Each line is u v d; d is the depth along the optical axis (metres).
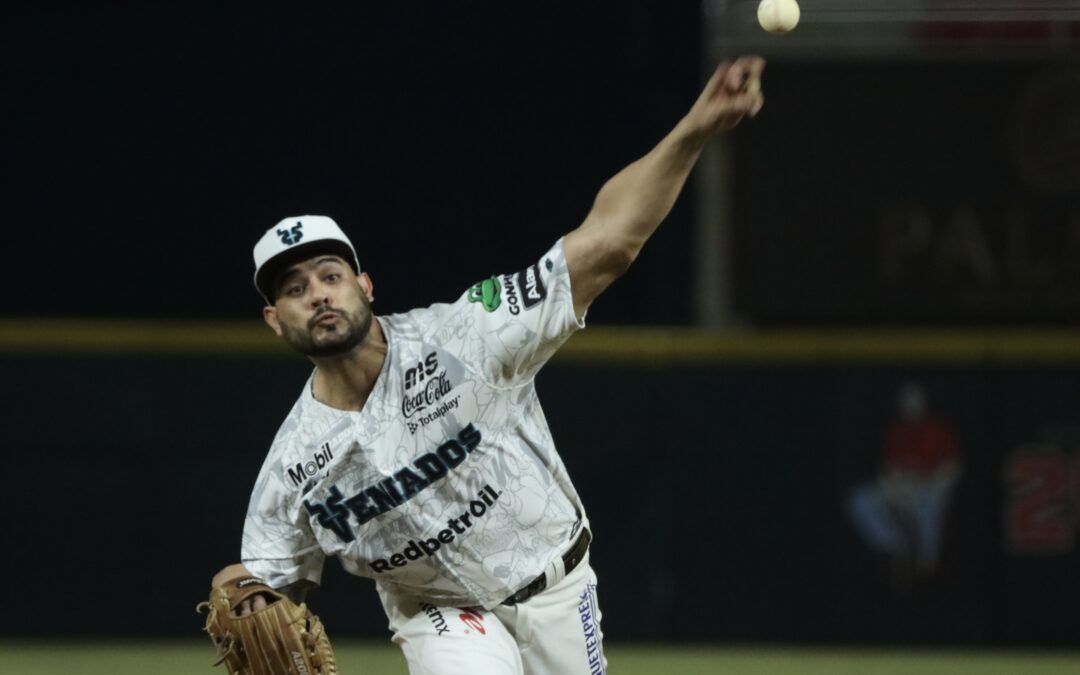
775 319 34.78
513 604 16.42
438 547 15.95
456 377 15.43
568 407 35.06
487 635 16.33
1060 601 34.56
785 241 34.62
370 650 33.97
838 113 34.44
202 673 30.89
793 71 34.44
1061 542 34.66
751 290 34.72
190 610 35.06
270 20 41.84
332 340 15.34
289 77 41.78
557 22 41.91
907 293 34.47
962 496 34.78
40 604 35.09
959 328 34.91
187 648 34.44
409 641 16.69
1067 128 34.03
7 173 41.50
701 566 34.84
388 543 15.99
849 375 34.91
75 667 31.66
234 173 41.56
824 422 34.91
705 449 34.97
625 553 34.97
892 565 34.72
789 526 34.81
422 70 41.81
